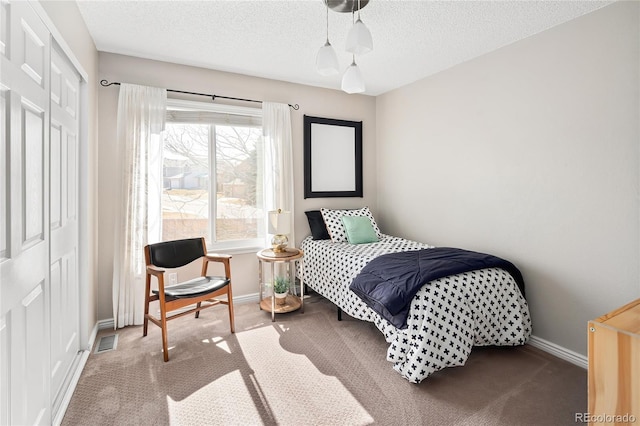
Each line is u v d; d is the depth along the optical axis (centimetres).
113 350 242
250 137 354
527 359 232
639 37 197
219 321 297
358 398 187
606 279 213
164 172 318
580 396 189
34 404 139
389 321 214
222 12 223
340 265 297
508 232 272
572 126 229
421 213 361
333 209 400
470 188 304
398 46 274
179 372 213
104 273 282
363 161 419
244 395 190
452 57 297
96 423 166
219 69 326
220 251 335
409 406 180
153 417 171
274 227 310
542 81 246
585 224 223
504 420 169
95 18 229
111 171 283
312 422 168
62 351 191
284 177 356
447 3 211
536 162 251
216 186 339
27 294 132
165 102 297
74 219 216
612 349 128
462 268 227
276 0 210
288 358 232
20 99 124
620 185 206
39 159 146
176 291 246
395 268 237
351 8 214
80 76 228
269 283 354
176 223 324
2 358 113
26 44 131
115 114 285
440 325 204
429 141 348
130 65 291
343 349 245
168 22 236
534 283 254
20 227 124
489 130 286
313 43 269
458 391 194
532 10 218
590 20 218
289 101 368
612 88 209
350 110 407
